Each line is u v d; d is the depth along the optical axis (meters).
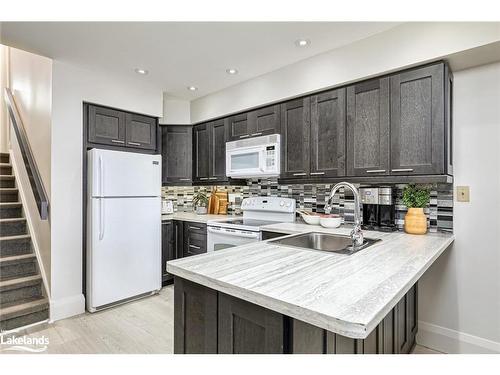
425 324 2.33
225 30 2.20
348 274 1.20
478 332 2.12
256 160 3.08
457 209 2.21
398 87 2.17
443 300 2.26
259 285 1.06
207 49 2.51
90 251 2.86
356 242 1.80
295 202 3.19
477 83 2.12
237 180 3.64
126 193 3.06
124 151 3.30
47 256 2.82
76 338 2.35
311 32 2.22
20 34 2.25
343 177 2.46
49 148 2.75
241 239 2.92
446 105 2.01
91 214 2.86
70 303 2.76
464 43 1.88
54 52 2.57
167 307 2.98
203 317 1.26
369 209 2.56
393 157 2.18
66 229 2.78
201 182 3.85
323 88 2.57
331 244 2.22
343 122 2.47
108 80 3.11
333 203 2.89
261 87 3.08
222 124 3.59
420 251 1.63
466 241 2.18
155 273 3.31
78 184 2.87
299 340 0.99
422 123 2.06
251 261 1.39
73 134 2.84
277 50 2.52
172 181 3.93
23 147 3.10
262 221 3.25
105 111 3.13
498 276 2.05
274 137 2.94
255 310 1.06
